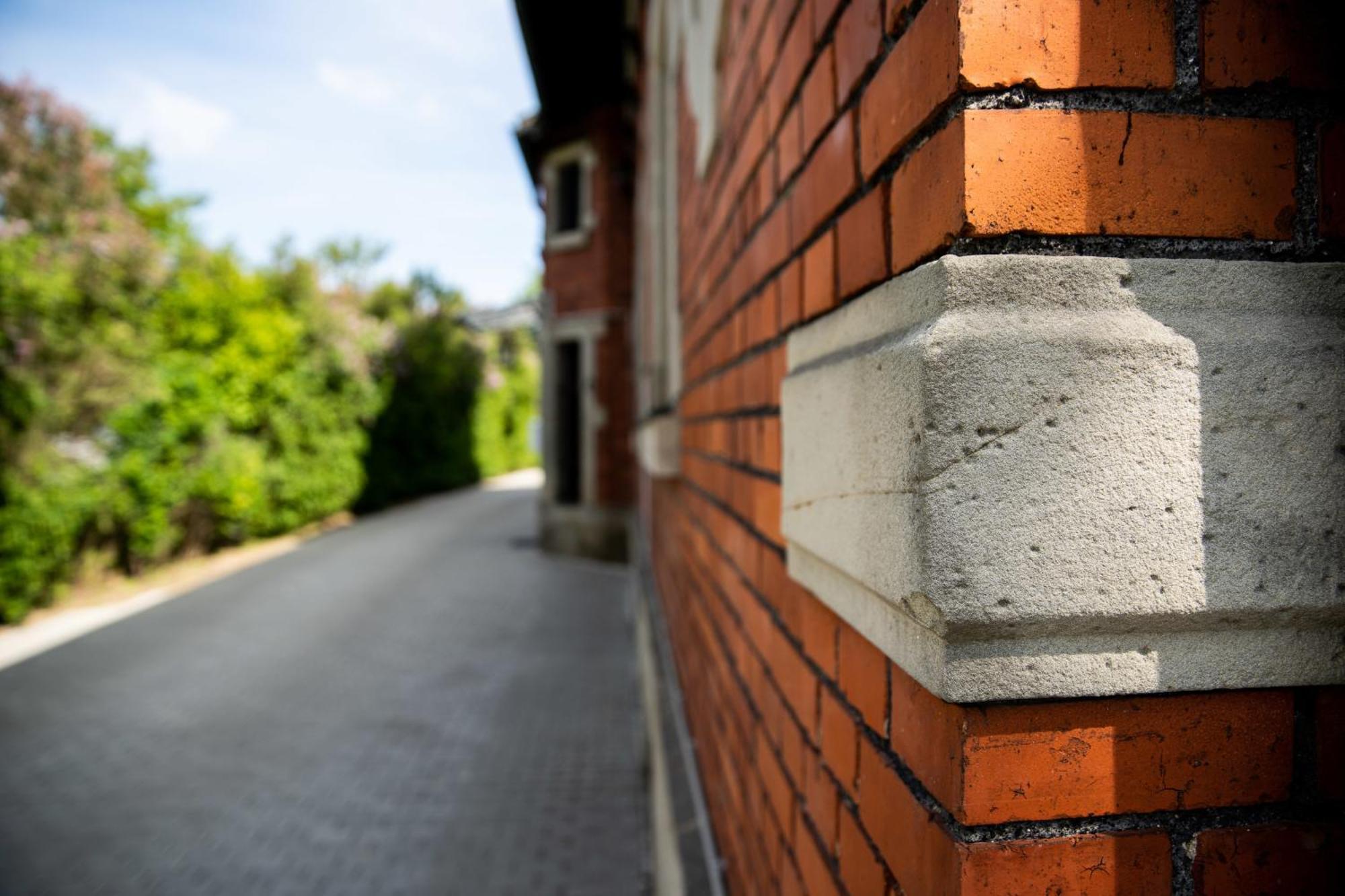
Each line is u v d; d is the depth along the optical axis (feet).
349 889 11.07
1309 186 1.81
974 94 1.73
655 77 13.34
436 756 15.46
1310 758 1.79
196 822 13.03
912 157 1.99
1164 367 1.71
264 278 41.91
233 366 35.91
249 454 37.29
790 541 3.10
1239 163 1.80
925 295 1.84
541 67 31.04
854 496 2.17
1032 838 1.73
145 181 54.90
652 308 14.01
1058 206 1.74
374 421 51.83
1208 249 1.79
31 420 25.89
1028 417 1.68
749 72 4.34
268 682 20.12
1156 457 1.71
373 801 13.64
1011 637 1.71
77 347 27.78
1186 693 1.77
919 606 1.75
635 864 11.51
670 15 10.64
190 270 36.52
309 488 43.37
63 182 33.04
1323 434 1.76
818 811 2.89
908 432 1.77
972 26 1.72
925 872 1.91
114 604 28.35
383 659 22.02
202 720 17.60
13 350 25.96
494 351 86.63
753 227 4.24
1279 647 1.77
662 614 13.11
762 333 3.94
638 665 19.57
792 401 3.00
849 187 2.49
